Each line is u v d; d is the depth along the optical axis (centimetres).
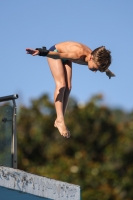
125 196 6175
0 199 2423
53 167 6372
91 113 6788
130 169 6328
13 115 2678
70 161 6350
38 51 2538
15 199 2495
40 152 6675
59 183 2694
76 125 6719
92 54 2659
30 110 6906
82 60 2698
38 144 6681
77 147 6638
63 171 6272
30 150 6662
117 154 6531
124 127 6812
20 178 2508
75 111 6806
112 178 6275
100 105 6900
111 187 6231
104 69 2659
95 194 6003
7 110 2680
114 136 6762
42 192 2597
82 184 6150
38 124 6775
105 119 6794
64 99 2814
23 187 2512
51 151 6631
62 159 6391
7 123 2666
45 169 6362
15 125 2672
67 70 2831
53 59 2802
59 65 2792
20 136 6700
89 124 6756
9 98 2677
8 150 2638
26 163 6531
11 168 2480
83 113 6775
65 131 2728
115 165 6450
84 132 6706
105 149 6619
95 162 6469
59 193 2678
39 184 2591
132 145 6594
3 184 2419
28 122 6812
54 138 6725
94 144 6688
